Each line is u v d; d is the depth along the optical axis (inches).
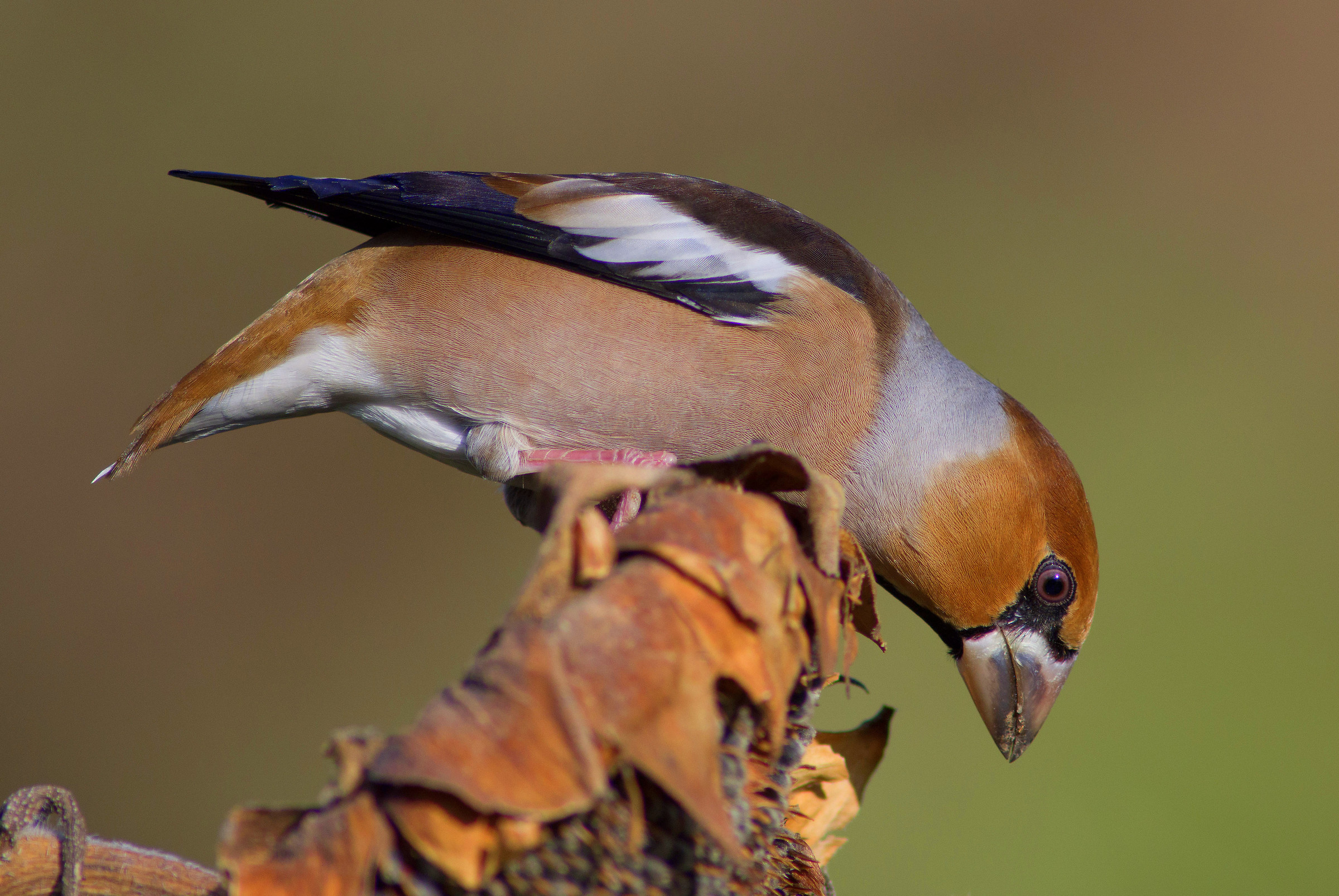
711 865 121.0
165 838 661.9
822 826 191.8
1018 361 800.9
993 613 354.9
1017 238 870.4
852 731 202.8
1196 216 883.4
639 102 909.2
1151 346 824.3
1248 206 892.6
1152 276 845.2
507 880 114.6
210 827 665.6
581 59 914.1
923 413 350.0
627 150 895.7
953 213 884.0
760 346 347.3
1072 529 350.3
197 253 824.3
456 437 366.9
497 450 351.3
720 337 346.6
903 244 864.3
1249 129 919.0
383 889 106.9
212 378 351.9
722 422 349.1
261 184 355.3
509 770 103.7
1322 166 904.3
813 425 349.4
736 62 939.3
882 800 592.1
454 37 912.9
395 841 106.6
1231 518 713.0
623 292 348.2
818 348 346.9
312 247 836.0
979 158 918.4
